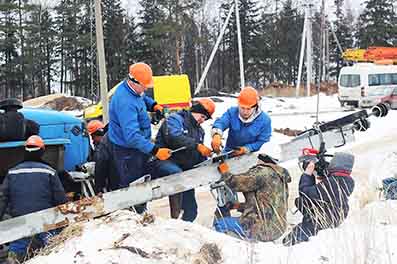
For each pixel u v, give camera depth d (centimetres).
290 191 945
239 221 554
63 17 5553
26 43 5297
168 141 650
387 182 764
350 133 666
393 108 2908
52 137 691
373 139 1686
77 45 5222
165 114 712
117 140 621
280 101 3512
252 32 5988
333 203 539
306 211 549
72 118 712
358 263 398
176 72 4753
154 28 4703
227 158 605
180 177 579
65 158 708
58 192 554
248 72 6019
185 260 401
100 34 1566
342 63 6309
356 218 518
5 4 4972
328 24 5216
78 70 5597
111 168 647
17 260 509
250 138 671
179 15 4722
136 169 628
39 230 502
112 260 394
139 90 601
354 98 2930
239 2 5944
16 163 625
